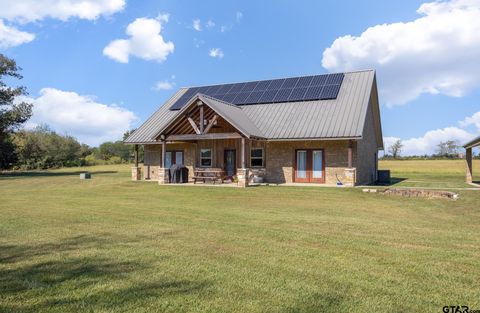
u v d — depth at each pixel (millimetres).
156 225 8883
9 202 13750
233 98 26531
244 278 4988
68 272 5246
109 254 6195
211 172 22406
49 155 64750
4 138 43438
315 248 6613
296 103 23797
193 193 16750
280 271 5289
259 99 25312
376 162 28438
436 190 15984
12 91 40750
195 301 4230
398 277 5035
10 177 33875
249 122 22266
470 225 8969
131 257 6004
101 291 4527
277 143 22641
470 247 6711
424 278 5000
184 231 8148
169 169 22375
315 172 21781
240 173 19297
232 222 9305
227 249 6531
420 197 14828
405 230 8281
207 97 21203
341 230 8273
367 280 4910
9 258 5980
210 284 4762
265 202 13750
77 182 25172
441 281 4883
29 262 5746
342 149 21047
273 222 9305
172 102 29250
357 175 20672
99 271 5293
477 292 4512
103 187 20359
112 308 4043
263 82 27688
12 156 45625
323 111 22031
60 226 8781
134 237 7527
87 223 9188
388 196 15242
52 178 30406
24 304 4148
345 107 21734
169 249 6527
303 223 9172
